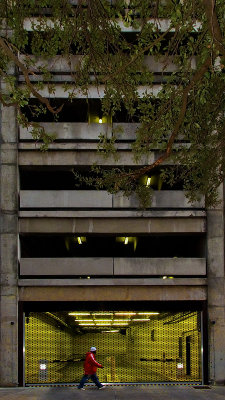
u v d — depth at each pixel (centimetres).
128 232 1633
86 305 1592
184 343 1652
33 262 1588
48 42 1102
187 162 1212
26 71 839
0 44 838
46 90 1622
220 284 1585
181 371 1631
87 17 967
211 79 1045
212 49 784
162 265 1603
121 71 940
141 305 1605
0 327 1538
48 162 1647
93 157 1653
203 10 842
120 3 983
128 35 1623
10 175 1619
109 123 1664
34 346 1606
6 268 1570
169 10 926
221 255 1603
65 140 1669
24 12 1034
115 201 1636
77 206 1633
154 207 1639
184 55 1018
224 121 1161
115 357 1739
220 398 1289
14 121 1638
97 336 1767
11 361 1518
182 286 1598
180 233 1655
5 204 1605
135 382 1572
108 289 1587
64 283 1569
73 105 1747
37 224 1619
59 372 1653
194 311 1638
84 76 1111
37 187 1969
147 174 1773
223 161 1161
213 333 1556
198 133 1149
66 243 1873
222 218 1619
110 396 1324
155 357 1686
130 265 1602
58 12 1016
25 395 1340
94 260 1600
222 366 1538
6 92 1578
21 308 1565
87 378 1459
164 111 1066
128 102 1142
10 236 1589
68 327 1756
